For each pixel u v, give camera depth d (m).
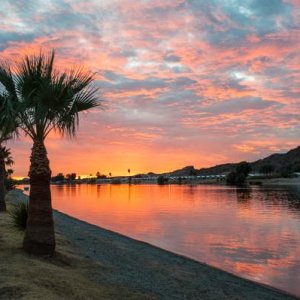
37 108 12.15
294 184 198.75
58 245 16.75
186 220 39.38
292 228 33.16
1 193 26.45
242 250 22.12
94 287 10.52
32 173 12.66
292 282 15.18
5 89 12.45
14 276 9.70
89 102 12.66
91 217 41.78
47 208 12.77
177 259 17.94
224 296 12.16
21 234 16.58
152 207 58.75
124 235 26.58
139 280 12.72
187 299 11.32
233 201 74.69
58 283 9.89
